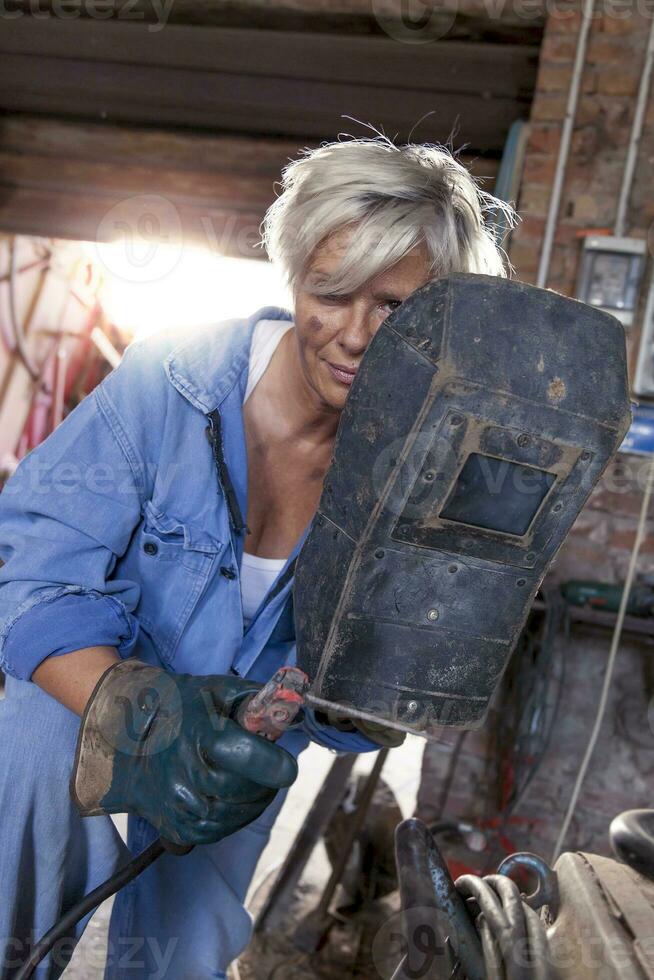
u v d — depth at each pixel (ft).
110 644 3.12
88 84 9.56
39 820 3.29
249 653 3.72
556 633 7.25
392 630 2.79
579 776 6.98
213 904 3.91
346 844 6.53
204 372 3.40
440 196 2.91
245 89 9.20
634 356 7.52
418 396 2.55
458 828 7.11
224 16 8.78
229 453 3.42
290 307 3.47
